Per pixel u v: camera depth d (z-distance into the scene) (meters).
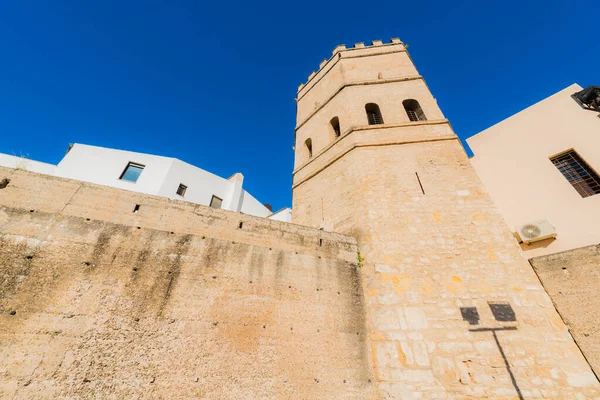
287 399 5.38
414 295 6.83
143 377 4.80
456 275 6.94
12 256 5.18
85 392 4.44
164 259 6.10
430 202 8.39
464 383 5.60
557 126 9.29
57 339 4.71
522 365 5.58
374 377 6.17
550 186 8.61
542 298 6.24
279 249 7.23
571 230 7.64
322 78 15.59
